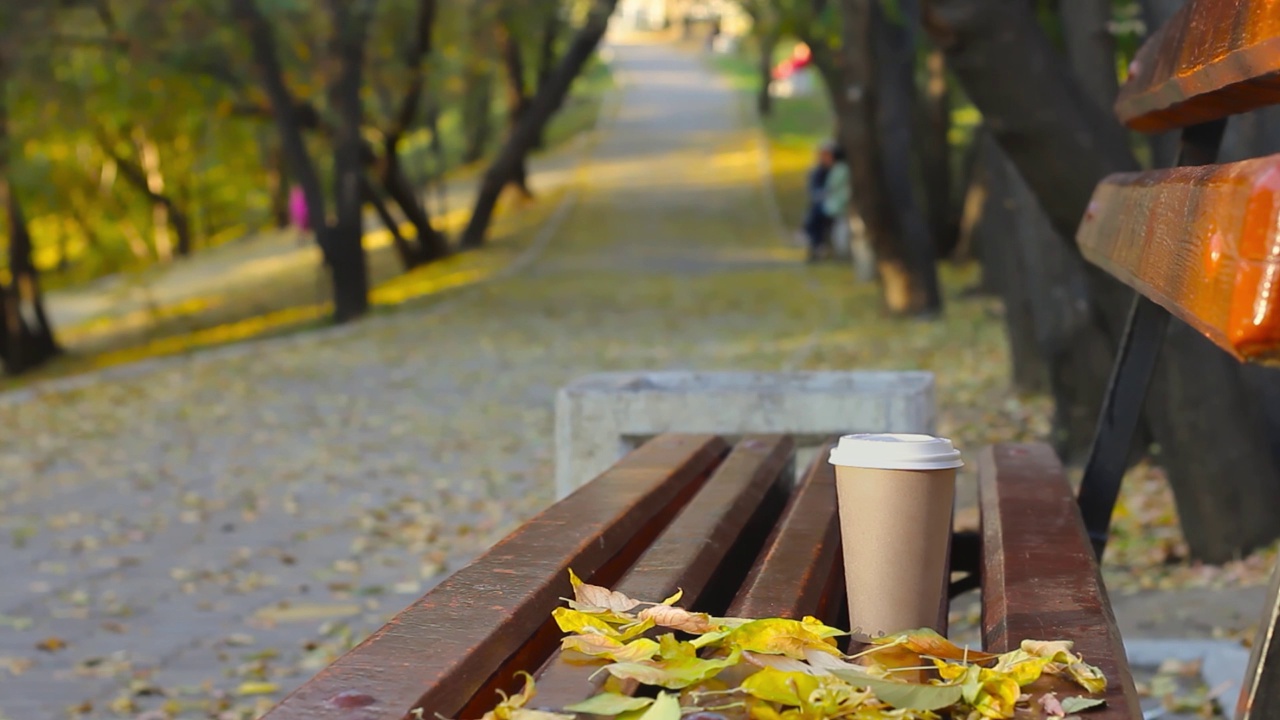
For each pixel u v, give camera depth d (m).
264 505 8.74
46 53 21.34
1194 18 2.32
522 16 28.89
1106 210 2.80
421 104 29.19
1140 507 7.40
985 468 3.71
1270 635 1.57
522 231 32.25
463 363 15.61
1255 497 6.05
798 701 1.46
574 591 1.97
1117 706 1.58
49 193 28.70
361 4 21.86
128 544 7.76
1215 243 1.25
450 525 8.10
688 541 2.46
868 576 2.08
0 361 25.56
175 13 20.86
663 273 25.11
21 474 10.09
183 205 42.91
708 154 45.72
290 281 31.64
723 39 86.88
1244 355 1.14
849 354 14.24
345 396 13.58
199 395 13.85
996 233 11.17
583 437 4.43
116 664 5.43
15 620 6.15
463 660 1.63
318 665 5.38
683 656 1.60
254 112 23.66
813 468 3.53
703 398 4.36
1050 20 12.50
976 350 13.85
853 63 16.48
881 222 16.92
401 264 29.47
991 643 2.00
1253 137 5.55
